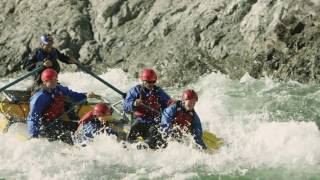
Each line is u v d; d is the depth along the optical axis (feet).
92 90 114.01
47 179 73.61
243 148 80.64
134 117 82.33
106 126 81.05
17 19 138.10
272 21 114.42
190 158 77.77
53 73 82.23
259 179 73.05
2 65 128.98
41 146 80.43
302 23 111.24
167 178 73.82
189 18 124.36
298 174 73.61
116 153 79.25
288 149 79.51
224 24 120.78
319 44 108.78
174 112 78.07
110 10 130.93
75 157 78.84
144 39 125.59
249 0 119.65
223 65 115.85
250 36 116.37
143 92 82.43
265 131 84.64
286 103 100.42
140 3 131.13
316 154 77.82
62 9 135.74
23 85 119.55
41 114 82.28
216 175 74.23
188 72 115.96
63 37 128.57
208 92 108.47
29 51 129.18
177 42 121.49
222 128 88.99
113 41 127.54
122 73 120.06
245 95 105.50
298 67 109.60
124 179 73.77
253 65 113.29
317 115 95.20
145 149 79.51
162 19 127.03
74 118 87.30
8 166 77.00
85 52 126.72
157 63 119.14
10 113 87.25
